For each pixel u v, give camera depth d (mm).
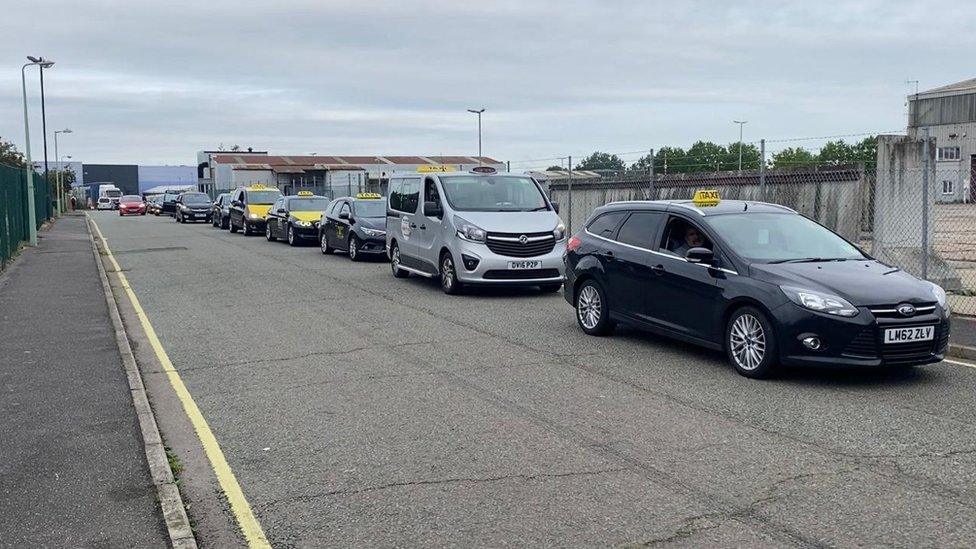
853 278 7891
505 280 13922
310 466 5738
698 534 4512
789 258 8508
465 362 8961
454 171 16219
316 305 13281
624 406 7125
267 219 28844
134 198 63219
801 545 4359
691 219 9195
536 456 5840
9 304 13109
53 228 36062
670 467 5578
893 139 13492
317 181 54875
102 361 8992
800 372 8312
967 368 8422
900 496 5008
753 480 5312
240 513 4949
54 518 4762
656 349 9562
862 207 13797
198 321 11875
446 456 5871
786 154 18234
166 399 7652
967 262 18219
